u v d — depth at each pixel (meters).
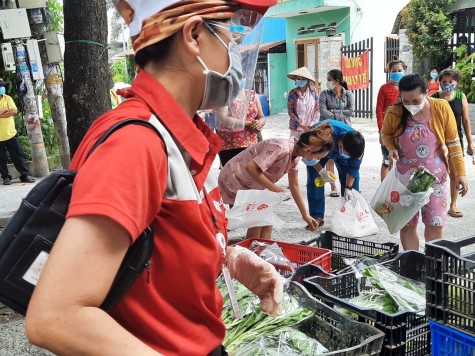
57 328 0.98
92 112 4.10
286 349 2.36
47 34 8.04
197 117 1.42
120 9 1.35
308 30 19.00
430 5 15.28
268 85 20.45
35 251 1.13
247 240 4.04
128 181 1.07
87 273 1.01
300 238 5.81
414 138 4.12
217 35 1.29
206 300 1.32
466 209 6.79
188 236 1.25
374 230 4.29
